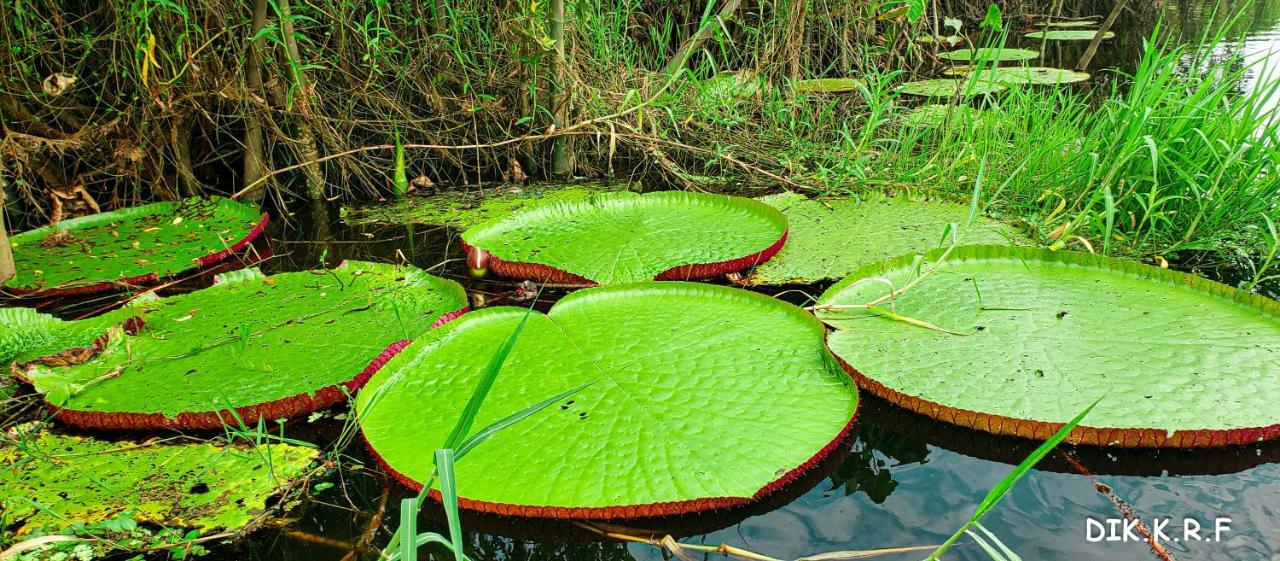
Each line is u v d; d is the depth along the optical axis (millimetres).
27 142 2891
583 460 1569
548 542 1445
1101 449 1616
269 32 2871
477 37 3602
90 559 1422
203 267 2709
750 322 2082
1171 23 6414
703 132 3764
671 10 4730
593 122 3447
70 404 1847
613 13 4082
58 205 3043
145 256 2740
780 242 2561
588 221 2852
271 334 2125
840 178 3146
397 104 3449
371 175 3426
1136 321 1965
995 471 1578
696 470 1521
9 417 1878
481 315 2113
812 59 4820
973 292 2154
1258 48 5074
